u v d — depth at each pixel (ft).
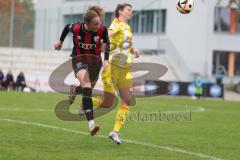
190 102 264.31
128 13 93.20
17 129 107.34
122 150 86.22
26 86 320.09
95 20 87.81
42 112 152.87
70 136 100.63
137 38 460.96
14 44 387.34
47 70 389.19
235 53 483.10
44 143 90.12
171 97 328.29
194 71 461.37
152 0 452.76
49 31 400.26
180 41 460.55
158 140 101.19
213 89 358.23
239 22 342.23
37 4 464.24
